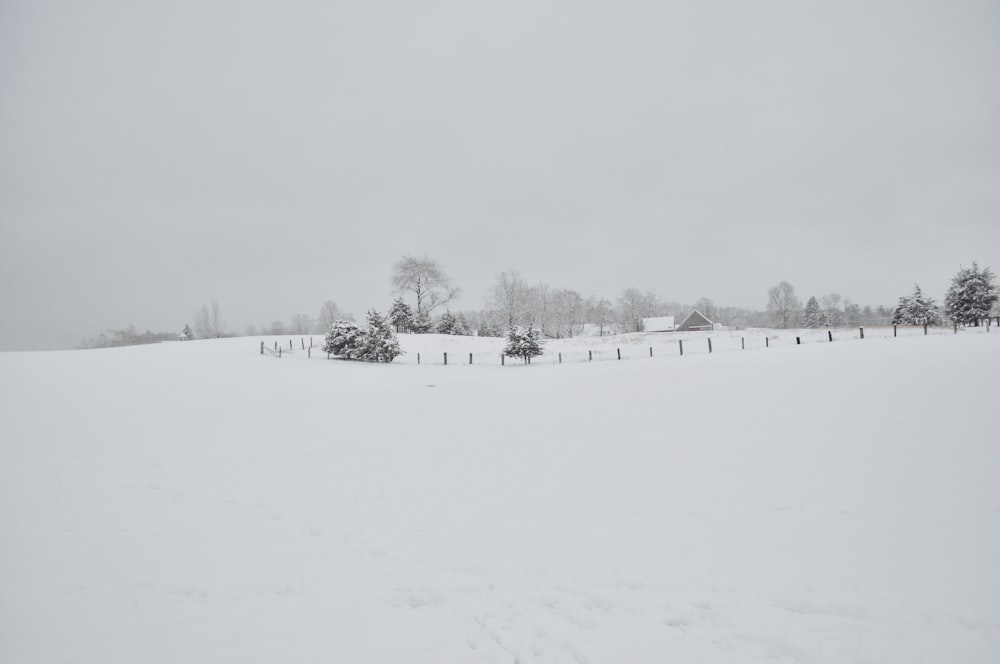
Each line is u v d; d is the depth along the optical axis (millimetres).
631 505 7000
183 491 8406
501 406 14797
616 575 5180
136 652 4168
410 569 5590
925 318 54531
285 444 11430
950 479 6746
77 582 5398
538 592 4992
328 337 36312
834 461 7840
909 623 4109
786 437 9227
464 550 5992
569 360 35688
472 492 7984
